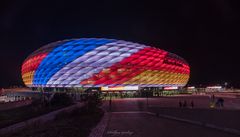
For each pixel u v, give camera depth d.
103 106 50.50
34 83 108.25
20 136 17.23
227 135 18.58
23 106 54.56
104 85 93.69
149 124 25.11
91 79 91.88
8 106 55.44
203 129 21.58
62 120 26.64
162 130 21.25
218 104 46.62
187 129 21.67
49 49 99.38
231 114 29.61
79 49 94.12
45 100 52.75
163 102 61.62
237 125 21.95
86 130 20.22
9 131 20.12
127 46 96.38
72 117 30.55
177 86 117.75
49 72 95.31
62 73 93.00
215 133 19.50
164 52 105.69
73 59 92.38
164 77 102.00
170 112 35.38
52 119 29.22
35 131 18.84
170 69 104.44
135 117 32.03
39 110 40.16
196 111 34.44
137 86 96.56
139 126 23.67
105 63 91.62
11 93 110.44
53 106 47.50
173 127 22.95
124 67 92.31
